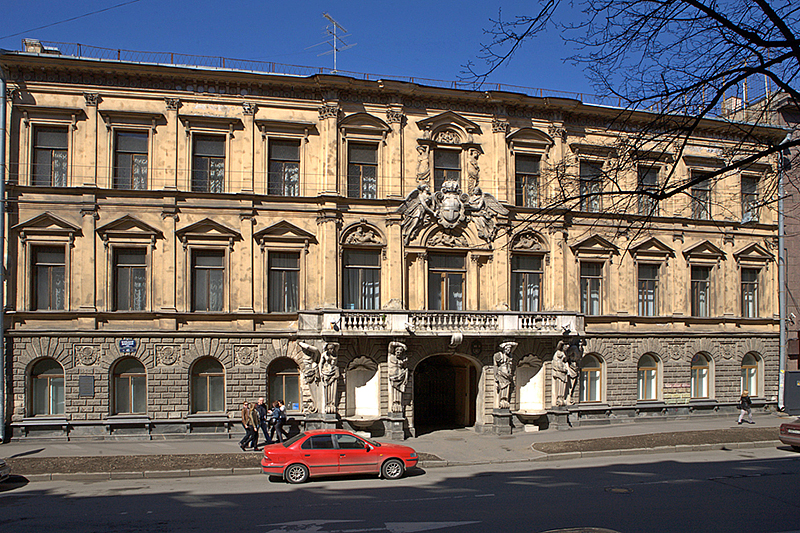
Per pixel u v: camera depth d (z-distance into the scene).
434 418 33.06
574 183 13.16
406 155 29.81
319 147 28.86
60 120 26.69
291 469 18.97
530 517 14.31
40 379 26.09
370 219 29.05
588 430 29.48
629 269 32.78
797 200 34.84
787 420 32.66
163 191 27.06
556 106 31.20
